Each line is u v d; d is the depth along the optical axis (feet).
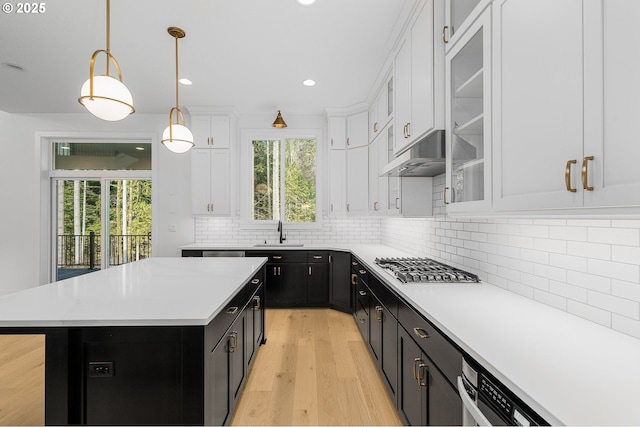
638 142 2.44
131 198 15.78
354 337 10.81
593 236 4.14
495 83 4.35
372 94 12.44
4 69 10.62
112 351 4.25
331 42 9.08
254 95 12.99
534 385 2.66
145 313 4.42
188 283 6.39
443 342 4.12
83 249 15.81
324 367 8.69
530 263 5.25
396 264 8.28
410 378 5.46
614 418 2.24
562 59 3.17
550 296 4.83
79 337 4.22
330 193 14.44
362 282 10.29
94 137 15.26
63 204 15.80
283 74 11.09
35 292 5.61
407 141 7.81
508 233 5.82
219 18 7.94
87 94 5.49
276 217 15.87
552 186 3.32
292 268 14.06
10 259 15.03
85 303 4.91
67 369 4.20
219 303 4.94
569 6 3.08
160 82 11.76
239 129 15.55
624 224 3.75
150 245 15.76
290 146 15.93
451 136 5.92
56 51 9.45
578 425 2.17
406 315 5.67
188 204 15.31
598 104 2.76
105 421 4.24
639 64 2.43
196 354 4.27
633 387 2.64
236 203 15.24
